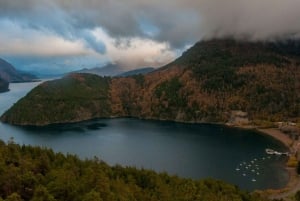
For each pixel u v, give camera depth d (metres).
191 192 151.50
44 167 138.00
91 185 121.56
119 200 117.31
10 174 111.94
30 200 101.88
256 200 176.00
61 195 107.88
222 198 155.75
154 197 135.75
